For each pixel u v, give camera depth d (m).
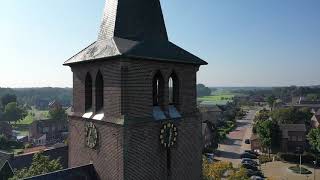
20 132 178.25
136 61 19.39
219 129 158.00
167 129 21.42
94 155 21.48
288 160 99.50
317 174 84.44
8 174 54.47
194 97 24.20
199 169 24.78
